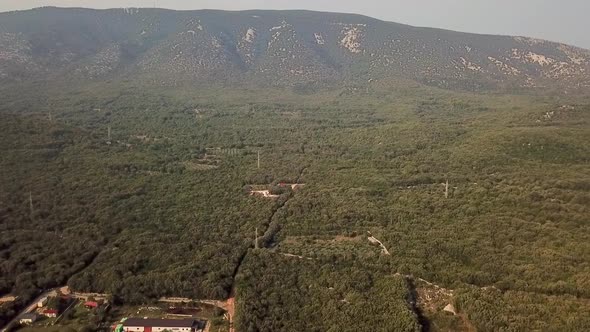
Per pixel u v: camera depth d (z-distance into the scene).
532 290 154.00
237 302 154.50
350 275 165.75
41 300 156.25
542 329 133.88
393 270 170.75
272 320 144.38
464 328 142.88
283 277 166.75
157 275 164.12
